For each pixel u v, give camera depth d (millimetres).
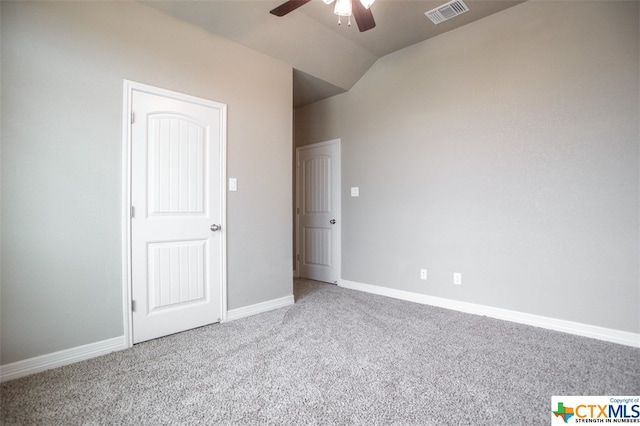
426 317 2982
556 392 1746
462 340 2443
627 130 2357
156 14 2471
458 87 3188
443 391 1755
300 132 4805
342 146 4238
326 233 4461
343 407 1617
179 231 2602
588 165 2508
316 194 4586
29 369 1939
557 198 2643
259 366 2039
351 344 2375
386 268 3781
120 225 2297
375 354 2207
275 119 3305
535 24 2738
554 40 2650
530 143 2768
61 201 2053
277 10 2205
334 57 3557
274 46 3137
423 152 3449
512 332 2598
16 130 1897
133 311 2365
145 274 2426
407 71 3576
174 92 2557
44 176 1991
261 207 3186
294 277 4844
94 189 2182
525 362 2086
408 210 3578
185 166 2637
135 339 2371
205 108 2754
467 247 3137
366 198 3975
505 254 2910
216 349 2293
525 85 2793
